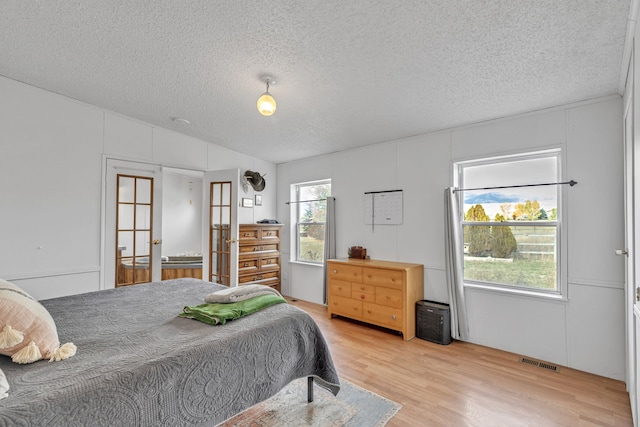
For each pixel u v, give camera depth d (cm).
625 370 245
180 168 414
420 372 260
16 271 294
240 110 338
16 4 190
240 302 206
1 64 263
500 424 194
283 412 204
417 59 220
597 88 246
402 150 387
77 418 103
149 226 388
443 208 350
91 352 139
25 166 299
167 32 209
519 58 212
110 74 273
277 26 194
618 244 249
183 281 291
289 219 525
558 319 276
